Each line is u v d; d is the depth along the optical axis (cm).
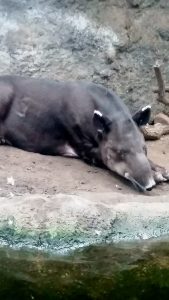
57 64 838
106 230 597
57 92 749
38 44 835
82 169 718
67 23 847
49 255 578
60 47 841
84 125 730
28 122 747
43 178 681
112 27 856
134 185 691
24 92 755
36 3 846
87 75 843
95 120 709
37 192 652
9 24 835
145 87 859
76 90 746
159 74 805
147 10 875
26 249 581
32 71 831
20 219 589
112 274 556
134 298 530
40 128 745
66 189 663
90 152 727
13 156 727
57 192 655
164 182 712
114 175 712
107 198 636
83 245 588
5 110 752
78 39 846
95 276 553
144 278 553
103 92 743
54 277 550
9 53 829
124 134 704
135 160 691
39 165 713
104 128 712
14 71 827
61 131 742
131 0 870
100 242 592
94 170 720
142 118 726
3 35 831
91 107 733
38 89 754
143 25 870
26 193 646
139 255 583
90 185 681
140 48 863
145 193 681
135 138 703
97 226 596
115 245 593
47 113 743
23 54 830
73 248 586
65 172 703
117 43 853
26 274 552
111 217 602
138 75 858
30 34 838
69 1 850
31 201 603
